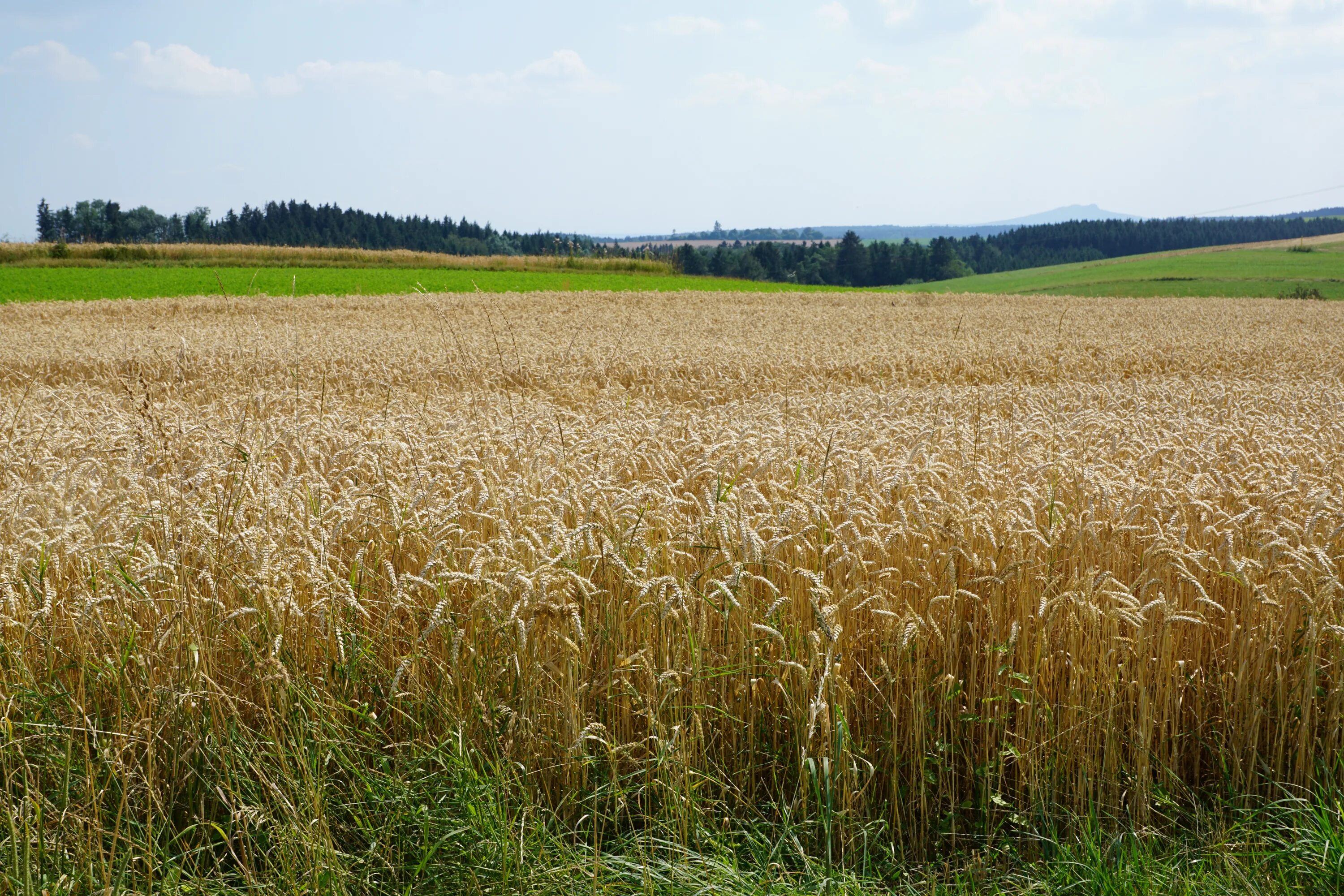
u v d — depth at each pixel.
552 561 3.85
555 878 3.32
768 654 4.20
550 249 90.69
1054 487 5.36
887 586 4.52
